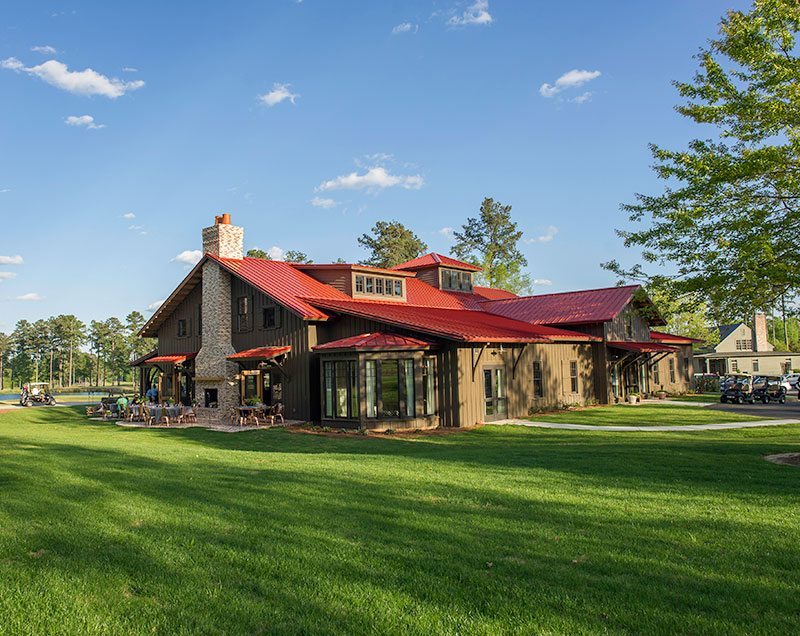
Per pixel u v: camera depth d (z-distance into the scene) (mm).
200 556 5641
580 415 24672
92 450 13250
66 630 4215
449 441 17422
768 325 83500
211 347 26359
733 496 8156
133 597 4773
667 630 4133
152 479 9305
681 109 13344
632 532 6332
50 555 5699
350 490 8477
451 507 7434
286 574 5184
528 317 32344
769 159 12016
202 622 4312
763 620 4270
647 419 22797
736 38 12758
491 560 5480
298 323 23312
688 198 13086
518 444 16188
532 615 4367
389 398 20297
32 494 8172
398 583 4977
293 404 23344
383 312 23078
